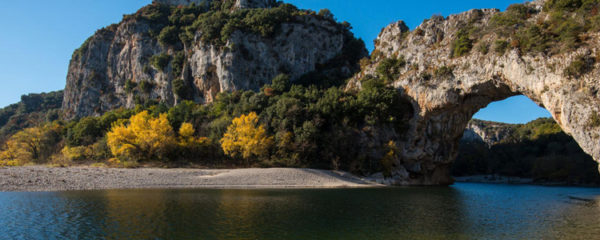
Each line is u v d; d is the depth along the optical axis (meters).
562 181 90.50
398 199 39.56
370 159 64.75
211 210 28.67
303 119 69.12
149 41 123.69
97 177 47.50
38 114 159.62
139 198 34.56
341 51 121.94
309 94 81.19
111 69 130.88
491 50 54.00
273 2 148.00
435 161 70.75
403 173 66.50
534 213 31.36
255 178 52.78
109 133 62.47
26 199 32.84
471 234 22.33
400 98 70.75
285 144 64.12
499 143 136.00
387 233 22.20
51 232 20.91
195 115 80.25
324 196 40.06
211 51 104.69
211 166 61.75
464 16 66.44
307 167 62.91
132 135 62.81
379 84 73.75
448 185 75.62
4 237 19.75
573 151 100.25
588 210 33.66
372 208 31.97
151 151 61.50
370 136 67.31
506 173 111.06
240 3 129.62
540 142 117.38
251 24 110.12
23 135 76.25
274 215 27.25
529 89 46.03
